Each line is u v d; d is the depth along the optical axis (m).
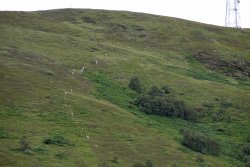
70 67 153.50
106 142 106.50
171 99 140.62
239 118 143.75
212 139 122.38
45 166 88.81
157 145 112.81
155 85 155.38
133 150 106.31
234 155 122.06
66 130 107.31
